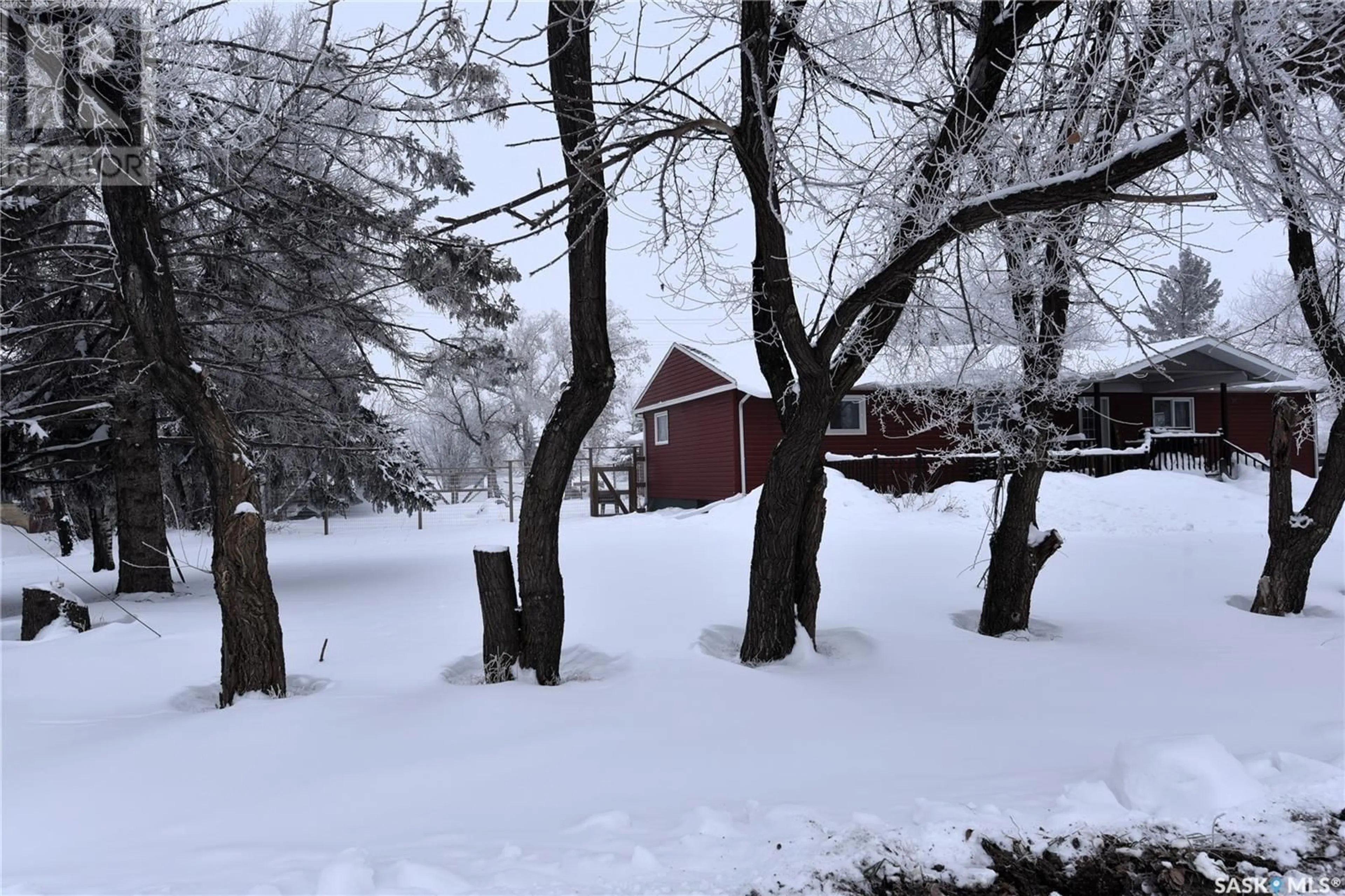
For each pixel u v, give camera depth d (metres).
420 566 14.63
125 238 5.59
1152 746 3.91
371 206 10.59
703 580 10.52
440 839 3.49
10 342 10.58
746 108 5.74
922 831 3.39
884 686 6.21
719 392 22.39
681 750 4.64
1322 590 10.61
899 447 21.69
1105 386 22.75
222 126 7.86
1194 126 4.61
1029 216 6.75
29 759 4.77
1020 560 8.40
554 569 6.35
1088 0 5.55
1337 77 5.00
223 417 5.95
